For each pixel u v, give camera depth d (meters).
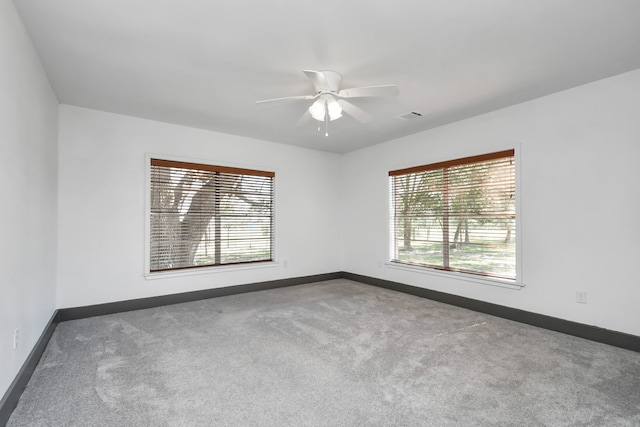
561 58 2.44
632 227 2.66
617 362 2.39
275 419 1.71
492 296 3.59
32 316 2.26
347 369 2.28
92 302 3.52
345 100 3.23
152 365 2.33
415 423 1.68
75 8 1.84
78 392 1.96
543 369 2.28
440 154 4.15
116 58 2.43
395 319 3.42
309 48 2.29
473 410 1.79
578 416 1.74
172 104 3.38
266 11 1.88
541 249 3.19
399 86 2.92
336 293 4.63
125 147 3.73
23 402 1.84
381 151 5.04
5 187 1.68
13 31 1.79
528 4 1.82
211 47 2.28
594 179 2.85
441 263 4.21
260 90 3.02
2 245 1.63
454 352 2.57
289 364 2.36
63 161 3.36
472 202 3.87
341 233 5.77
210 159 4.36
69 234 3.39
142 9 1.86
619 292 2.71
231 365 2.34
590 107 2.87
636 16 1.92
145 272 3.84
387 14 1.90
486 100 3.27
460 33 2.11
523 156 3.33
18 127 1.91
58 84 2.90
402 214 4.79
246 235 4.75
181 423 1.67
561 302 3.05
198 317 3.48
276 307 3.88
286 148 5.13
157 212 4.00
